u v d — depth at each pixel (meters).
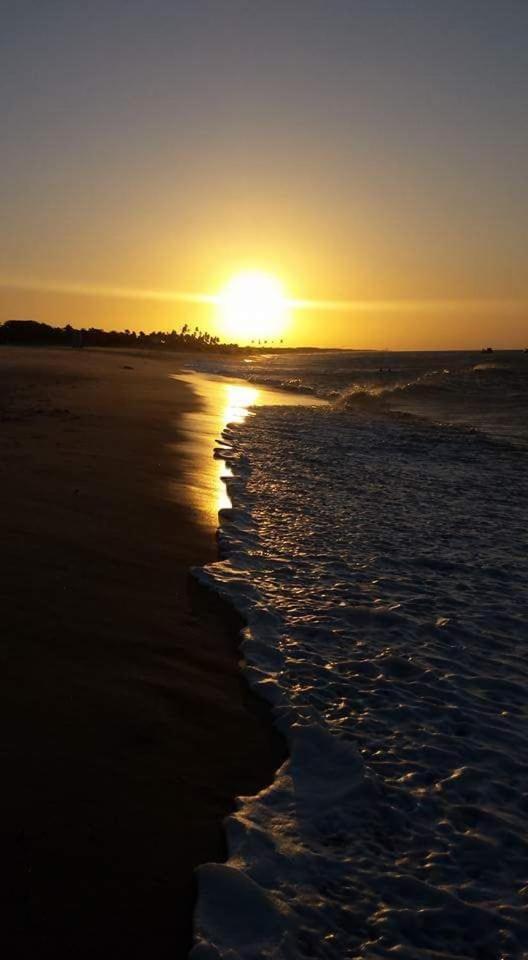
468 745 4.88
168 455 14.40
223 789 4.30
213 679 5.59
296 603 7.28
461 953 3.24
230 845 3.76
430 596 7.70
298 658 6.05
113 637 5.98
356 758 4.64
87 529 8.73
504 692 5.67
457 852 3.87
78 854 3.59
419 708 5.35
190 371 55.00
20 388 26.14
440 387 49.16
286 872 3.64
